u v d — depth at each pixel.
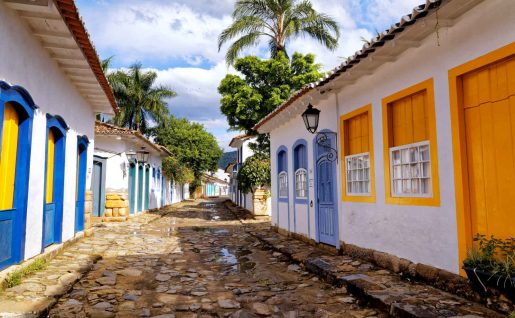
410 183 6.07
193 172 43.31
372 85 7.05
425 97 5.80
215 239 12.14
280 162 12.96
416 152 5.95
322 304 5.37
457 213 4.98
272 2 17.73
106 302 5.41
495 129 4.58
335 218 8.44
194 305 5.38
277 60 18.00
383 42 5.57
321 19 17.98
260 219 18.19
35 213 6.72
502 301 4.21
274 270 7.68
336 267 6.83
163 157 28.52
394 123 6.55
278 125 12.44
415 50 5.84
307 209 10.16
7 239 5.75
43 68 6.93
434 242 5.41
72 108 9.15
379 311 4.91
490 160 4.64
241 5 18.09
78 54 7.32
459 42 4.98
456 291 4.89
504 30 4.34
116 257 8.70
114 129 16.31
